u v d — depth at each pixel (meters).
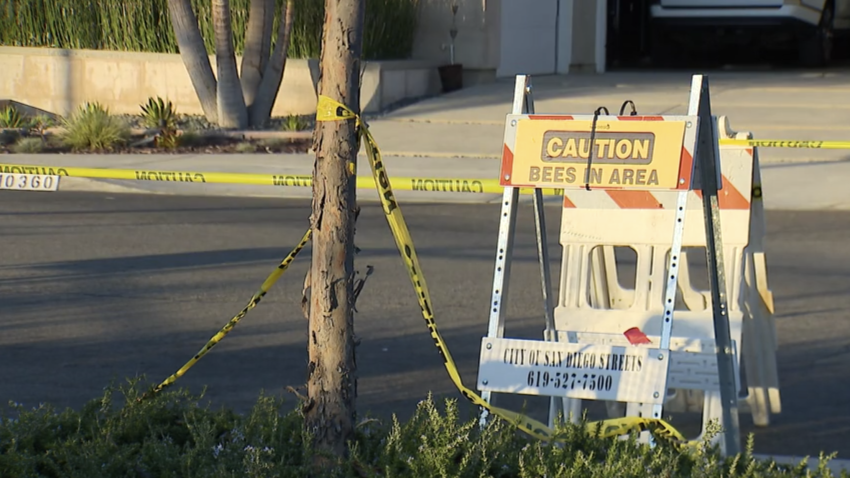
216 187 41.16
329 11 12.20
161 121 51.94
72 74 60.62
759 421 16.97
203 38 60.22
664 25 68.69
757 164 16.30
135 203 38.38
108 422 14.02
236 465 12.73
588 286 16.14
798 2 65.62
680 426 17.17
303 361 20.31
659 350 13.01
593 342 15.59
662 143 12.98
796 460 14.89
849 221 34.16
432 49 64.81
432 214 36.06
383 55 61.66
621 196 16.11
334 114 12.24
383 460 12.85
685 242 16.05
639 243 16.05
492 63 64.88
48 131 52.62
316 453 12.63
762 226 16.48
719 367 13.88
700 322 15.55
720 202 16.03
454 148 47.50
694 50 80.56
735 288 15.83
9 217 35.41
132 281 26.59
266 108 54.25
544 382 13.34
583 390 13.18
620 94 57.97
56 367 19.94
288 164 45.16
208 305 24.33
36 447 13.94
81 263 28.61
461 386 13.31
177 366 20.02
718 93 57.53
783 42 74.88
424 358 20.53
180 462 12.90
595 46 72.75
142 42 61.94
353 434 13.05
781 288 25.84
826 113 51.69
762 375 16.80
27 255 29.55
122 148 49.84
